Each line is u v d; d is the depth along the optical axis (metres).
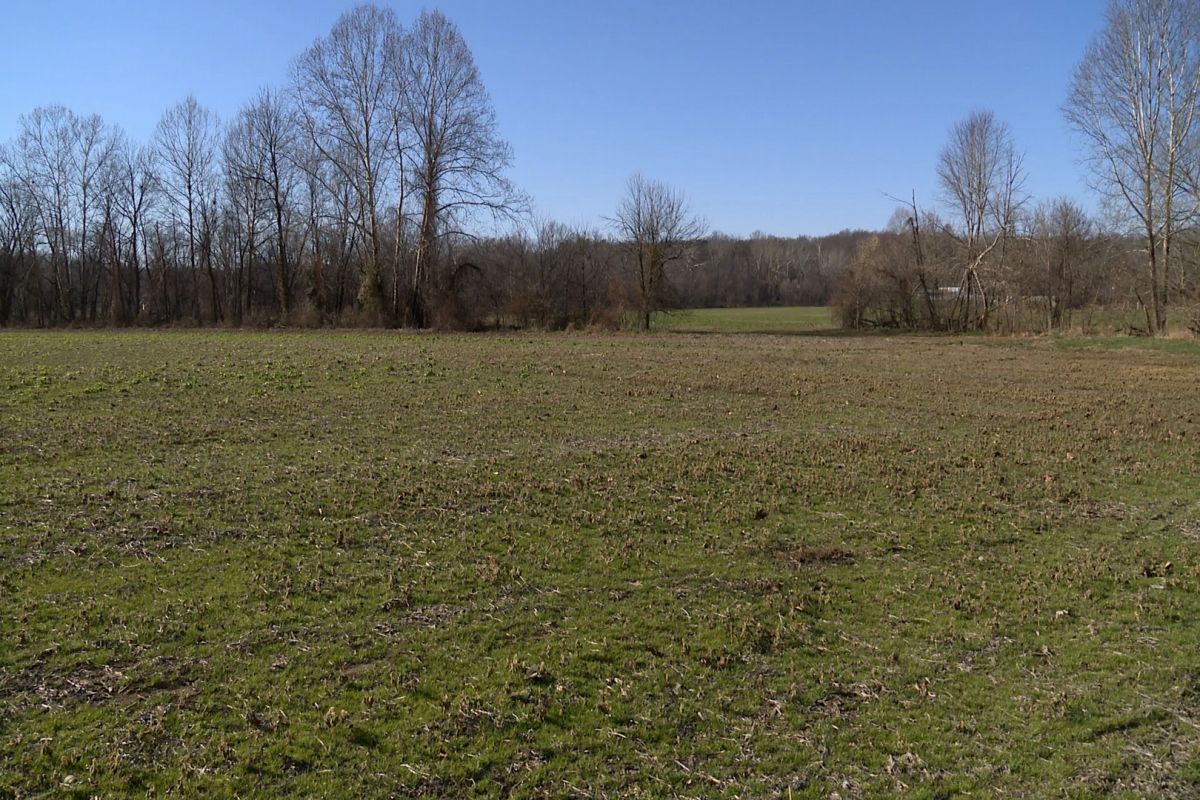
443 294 45.09
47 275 58.75
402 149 44.44
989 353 31.42
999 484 10.34
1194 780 4.28
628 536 8.03
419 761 4.30
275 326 46.66
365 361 23.38
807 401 17.48
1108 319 44.09
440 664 5.36
